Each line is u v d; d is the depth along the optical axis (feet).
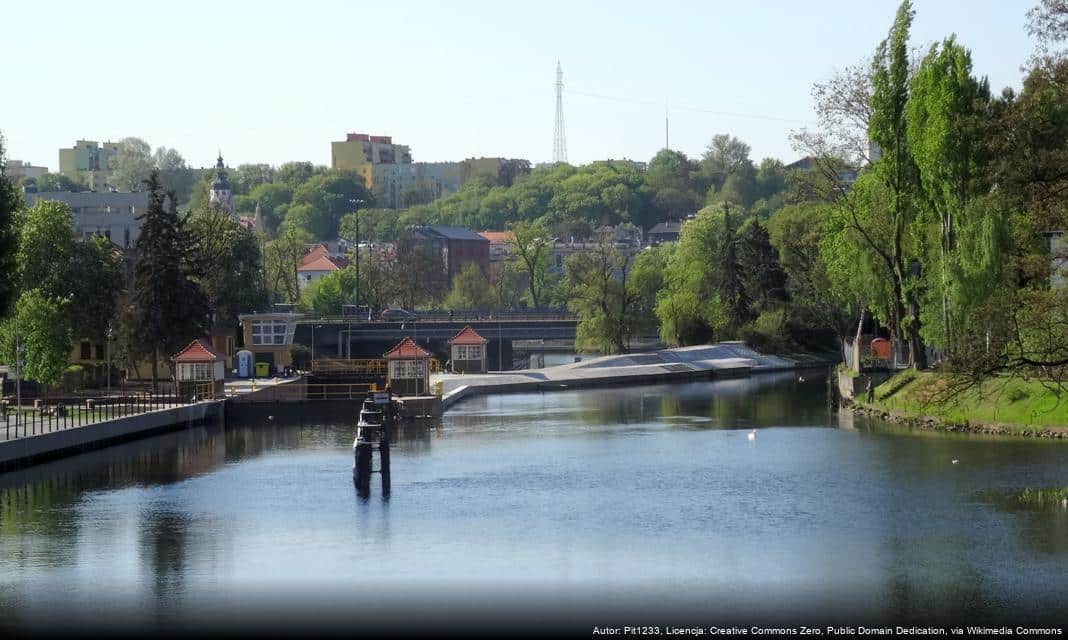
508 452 334.65
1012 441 325.62
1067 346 258.37
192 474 303.27
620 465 306.76
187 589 198.18
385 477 279.69
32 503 266.77
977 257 336.90
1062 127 251.19
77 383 471.21
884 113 385.50
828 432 360.69
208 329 495.82
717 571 202.18
